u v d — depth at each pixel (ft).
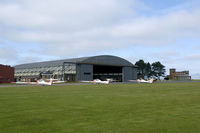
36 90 89.35
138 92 77.41
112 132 22.77
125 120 28.30
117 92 77.46
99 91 82.58
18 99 53.26
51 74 250.98
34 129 23.94
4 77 193.47
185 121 27.68
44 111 35.24
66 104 43.73
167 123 26.61
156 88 104.06
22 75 315.99
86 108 38.34
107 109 37.22
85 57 240.53
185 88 103.45
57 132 22.76
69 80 225.76
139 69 456.86
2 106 40.91
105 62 235.61
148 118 29.55
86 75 219.82
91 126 25.14
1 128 24.35
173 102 46.93
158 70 460.14
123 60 252.62
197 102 46.83
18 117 30.35
